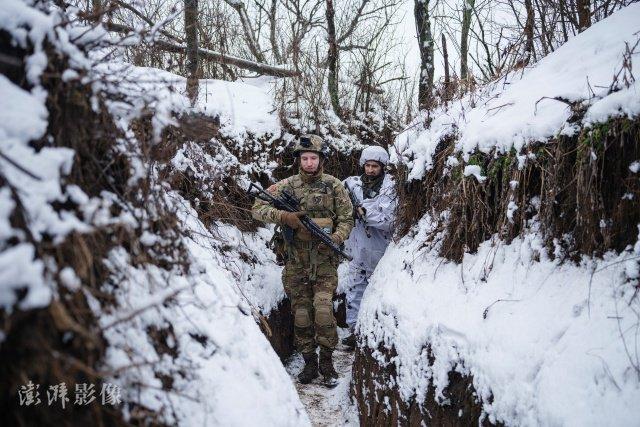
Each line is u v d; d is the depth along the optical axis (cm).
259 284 385
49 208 107
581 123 197
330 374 360
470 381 198
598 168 185
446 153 284
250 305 214
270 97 502
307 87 514
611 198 183
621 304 161
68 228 107
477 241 249
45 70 121
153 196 157
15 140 110
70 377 100
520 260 214
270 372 173
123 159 148
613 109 181
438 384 214
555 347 169
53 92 123
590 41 250
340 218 368
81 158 133
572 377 155
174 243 162
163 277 150
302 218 354
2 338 90
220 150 385
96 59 153
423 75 459
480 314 213
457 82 344
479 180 243
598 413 142
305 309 366
